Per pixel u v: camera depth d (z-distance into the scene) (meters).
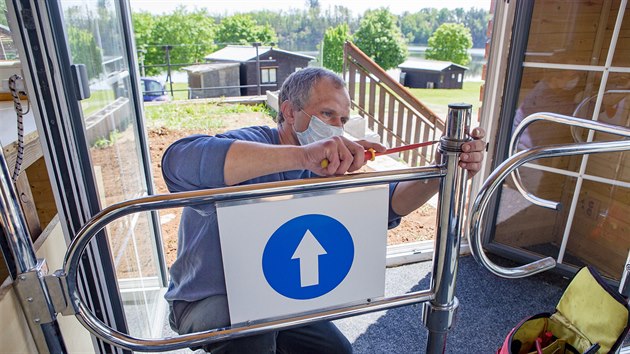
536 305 2.00
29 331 0.70
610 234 2.16
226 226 0.73
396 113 3.96
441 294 0.91
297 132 1.11
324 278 0.83
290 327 0.84
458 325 1.86
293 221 0.77
